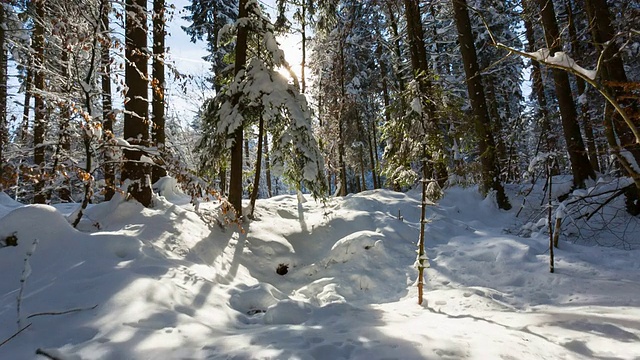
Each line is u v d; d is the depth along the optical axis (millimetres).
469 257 7953
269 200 12180
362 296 7109
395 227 9555
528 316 4895
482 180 13023
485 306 5559
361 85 24453
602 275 6496
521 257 7504
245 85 9328
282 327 4250
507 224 11375
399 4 16453
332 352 3398
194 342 3635
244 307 5461
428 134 6207
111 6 7027
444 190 13312
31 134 7680
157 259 5969
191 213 8508
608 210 10172
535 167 8344
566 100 11562
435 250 8742
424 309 5637
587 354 3625
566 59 2723
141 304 4301
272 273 7941
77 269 5129
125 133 8320
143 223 7340
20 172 5953
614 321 4402
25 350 3342
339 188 20234
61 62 7211
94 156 7125
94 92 7203
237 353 3285
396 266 7938
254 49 10516
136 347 3387
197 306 4809
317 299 6801
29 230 5812
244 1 9625
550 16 11000
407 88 6539
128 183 8031
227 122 9172
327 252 8766
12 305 4270
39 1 6457
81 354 3207
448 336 3904
